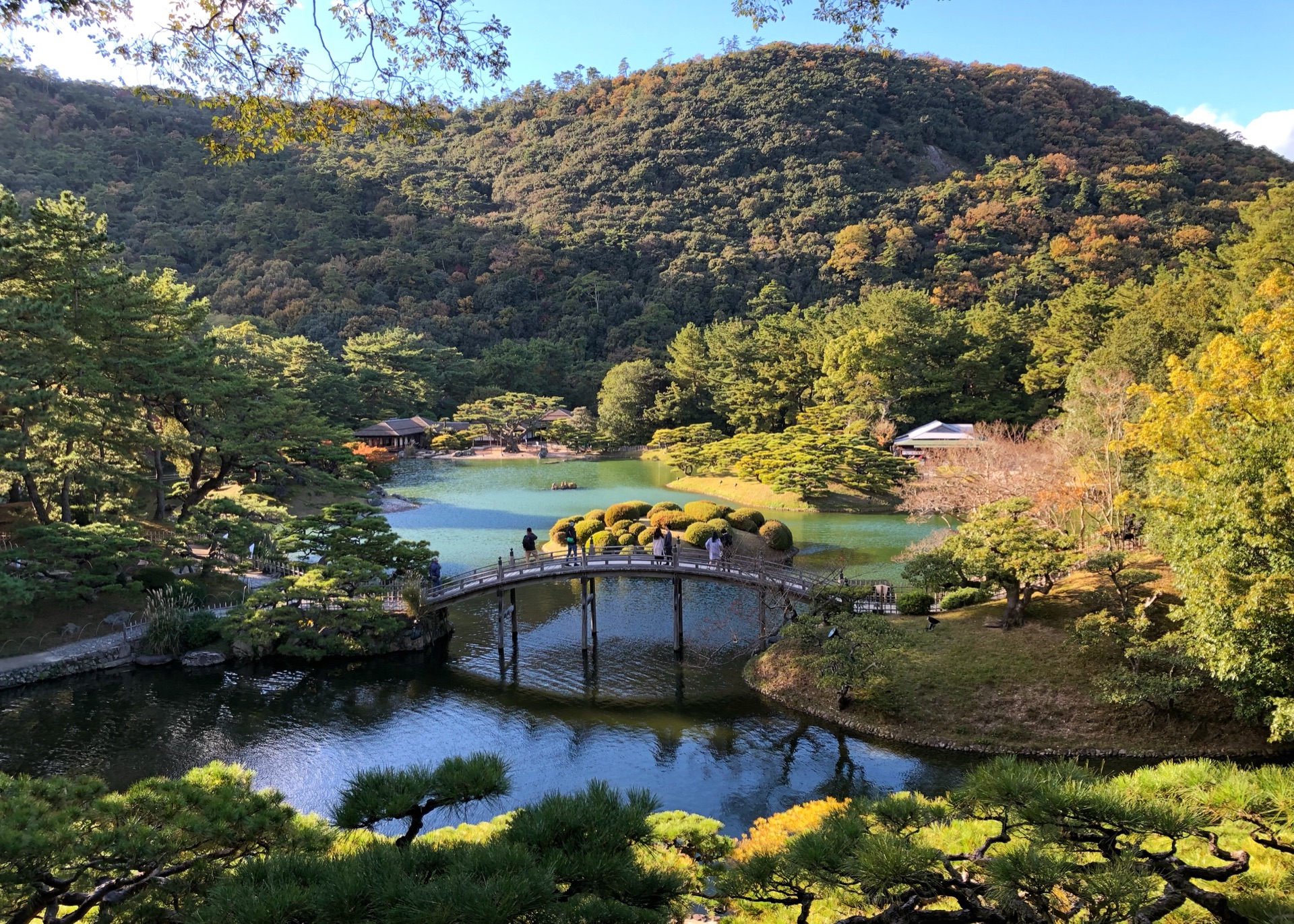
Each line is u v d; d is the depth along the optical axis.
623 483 67.62
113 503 33.62
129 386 31.41
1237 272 44.47
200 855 8.17
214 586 33.06
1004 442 44.22
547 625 32.00
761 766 20.38
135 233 122.06
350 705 24.27
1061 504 29.27
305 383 76.12
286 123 9.95
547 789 19.25
